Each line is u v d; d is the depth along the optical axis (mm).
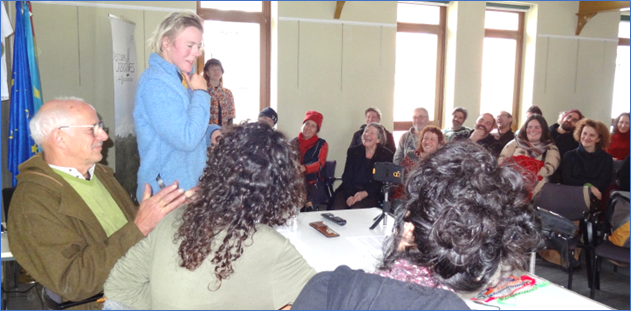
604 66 6445
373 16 5379
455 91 5773
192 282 920
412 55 5770
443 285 644
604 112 6559
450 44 5777
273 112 4160
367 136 3707
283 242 974
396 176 1953
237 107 5227
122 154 4289
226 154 950
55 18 4344
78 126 1465
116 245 1347
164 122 1494
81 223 1438
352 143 4895
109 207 1626
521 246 650
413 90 5836
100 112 4617
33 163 1443
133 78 4445
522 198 668
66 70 4434
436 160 684
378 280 658
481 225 613
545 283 1430
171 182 1582
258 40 5191
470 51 5754
